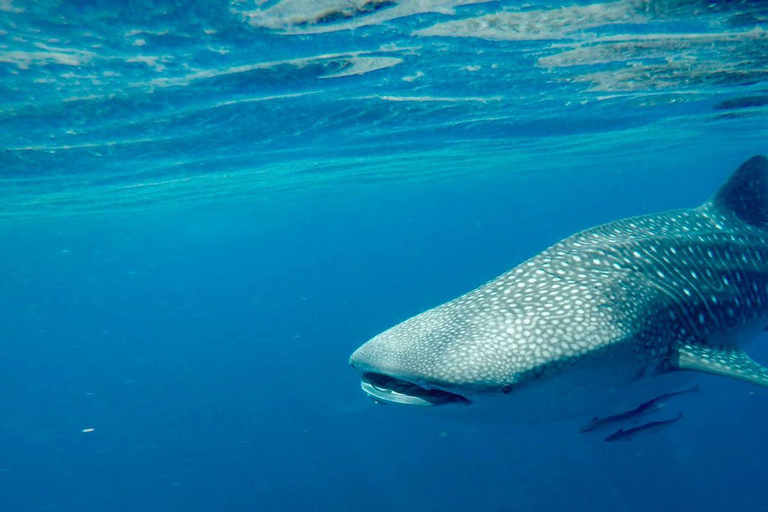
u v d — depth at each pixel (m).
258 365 42.72
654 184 70.38
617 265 4.41
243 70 9.12
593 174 45.72
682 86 13.57
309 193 35.31
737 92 14.75
